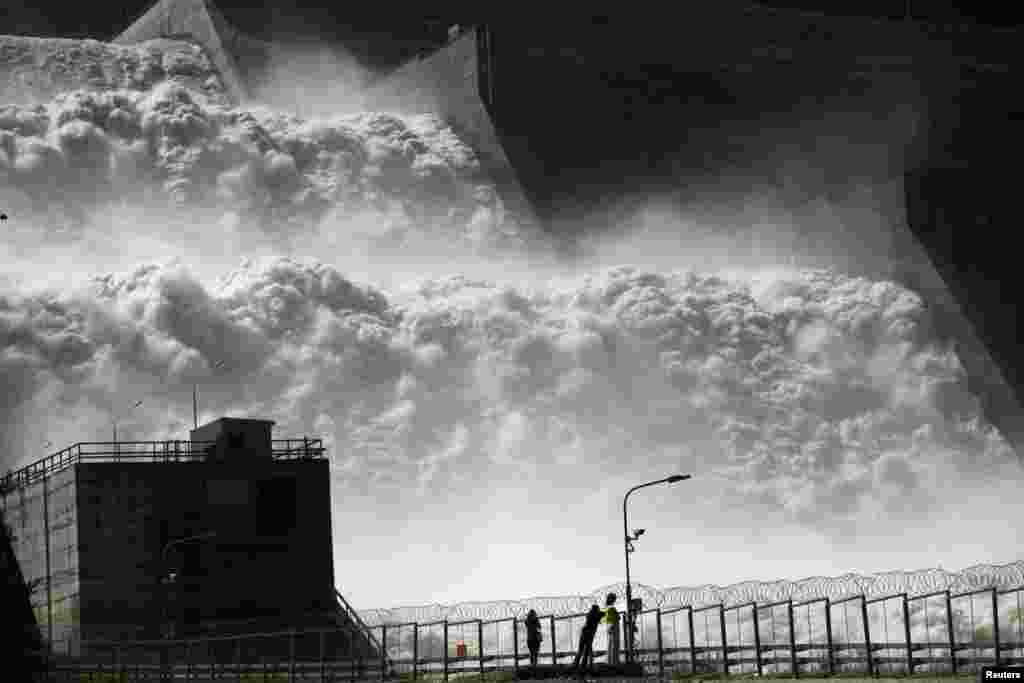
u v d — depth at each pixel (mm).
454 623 82500
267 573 114500
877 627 91188
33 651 108812
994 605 65688
